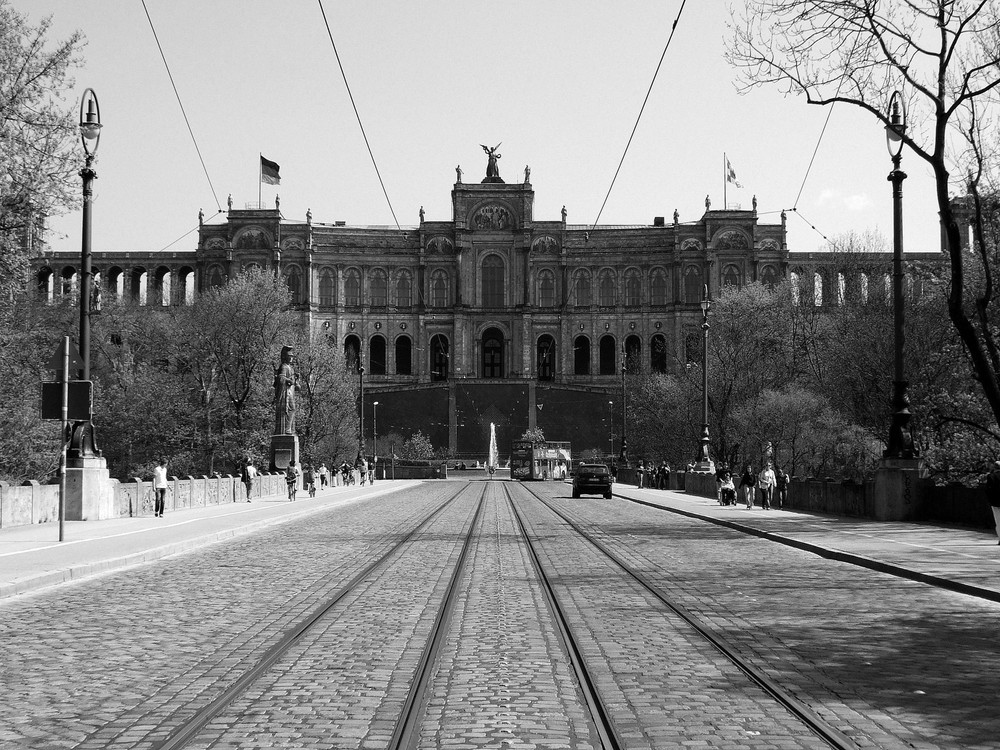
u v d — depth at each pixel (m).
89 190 33.41
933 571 18.86
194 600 16.12
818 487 40.41
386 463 119.19
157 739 8.12
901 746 8.00
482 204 155.38
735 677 10.47
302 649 11.93
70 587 17.91
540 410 146.25
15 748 7.92
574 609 15.05
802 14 24.41
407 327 154.12
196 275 151.12
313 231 153.25
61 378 25.20
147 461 78.31
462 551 24.69
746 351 81.19
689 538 28.92
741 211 150.00
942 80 24.25
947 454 32.81
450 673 10.62
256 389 80.38
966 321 24.69
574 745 7.97
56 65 39.84
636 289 154.62
